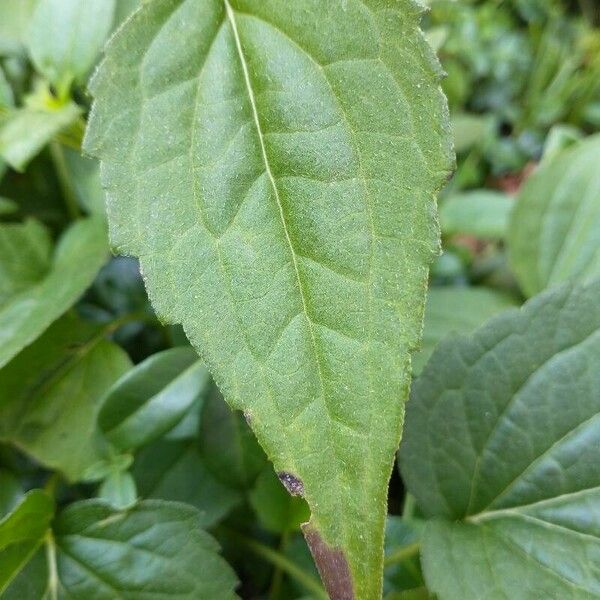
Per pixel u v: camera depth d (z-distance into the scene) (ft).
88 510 0.45
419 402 0.44
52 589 0.43
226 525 0.57
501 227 0.71
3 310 0.52
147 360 0.48
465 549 0.42
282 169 0.34
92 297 0.64
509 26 1.10
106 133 0.35
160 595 0.43
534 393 0.43
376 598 0.31
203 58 0.35
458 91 0.99
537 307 0.43
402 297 0.32
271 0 0.35
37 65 0.50
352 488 0.31
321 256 0.33
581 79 1.03
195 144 0.35
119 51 0.35
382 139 0.33
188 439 0.53
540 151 0.99
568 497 0.42
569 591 0.39
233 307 0.33
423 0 0.41
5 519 0.41
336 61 0.34
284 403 0.32
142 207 0.35
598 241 0.59
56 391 0.52
